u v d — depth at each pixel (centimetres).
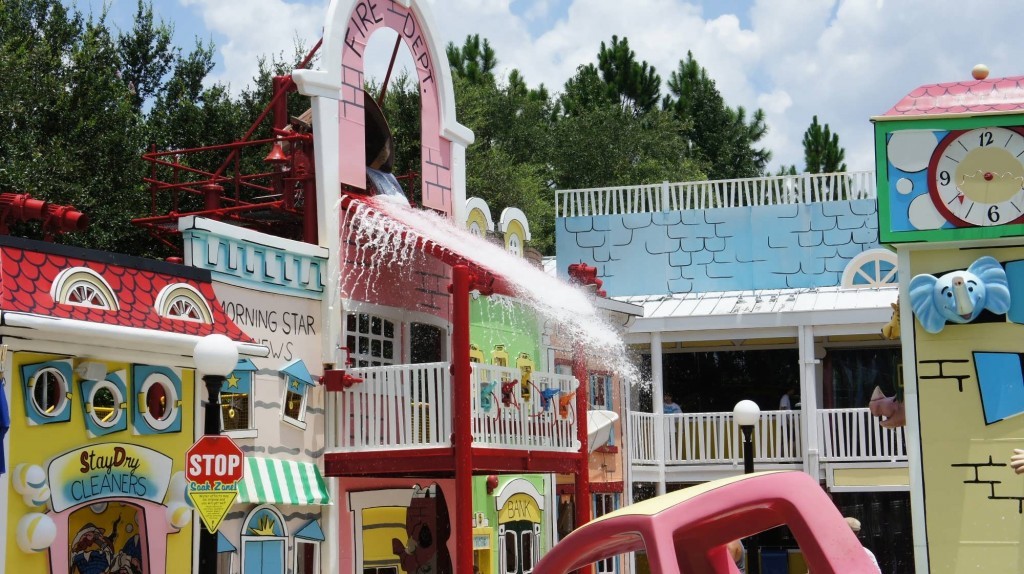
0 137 2397
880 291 2864
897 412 1559
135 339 1270
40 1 2833
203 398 1441
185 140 2883
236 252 1591
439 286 2005
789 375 3206
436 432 1659
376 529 1895
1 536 1181
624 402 2658
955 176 1490
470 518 1617
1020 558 1433
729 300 2902
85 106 2566
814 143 5712
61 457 1252
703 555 1009
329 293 1741
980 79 1540
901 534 3048
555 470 1917
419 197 3331
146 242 2667
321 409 1717
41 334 1209
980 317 1477
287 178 1809
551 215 4431
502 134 4647
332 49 1798
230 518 1540
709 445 2730
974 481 1457
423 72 2045
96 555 1352
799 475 941
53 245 1248
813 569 908
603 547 968
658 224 3092
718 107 5803
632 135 4888
